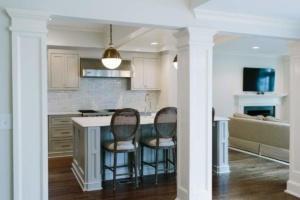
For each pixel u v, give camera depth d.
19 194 2.53
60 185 4.19
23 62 2.49
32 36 2.50
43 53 2.53
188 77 3.15
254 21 3.37
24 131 2.52
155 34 5.11
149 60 7.23
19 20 2.45
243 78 8.50
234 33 3.33
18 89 2.48
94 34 6.20
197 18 3.11
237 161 5.56
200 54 3.16
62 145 6.16
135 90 7.27
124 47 6.58
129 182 4.29
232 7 3.00
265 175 4.68
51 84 6.30
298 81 3.82
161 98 7.30
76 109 6.81
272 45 6.64
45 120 2.57
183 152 3.30
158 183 4.25
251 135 6.21
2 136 2.48
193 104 3.16
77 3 2.63
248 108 8.65
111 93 7.15
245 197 3.74
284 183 4.29
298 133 3.83
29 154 2.54
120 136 3.92
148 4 2.89
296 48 3.83
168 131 4.16
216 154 4.82
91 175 3.99
